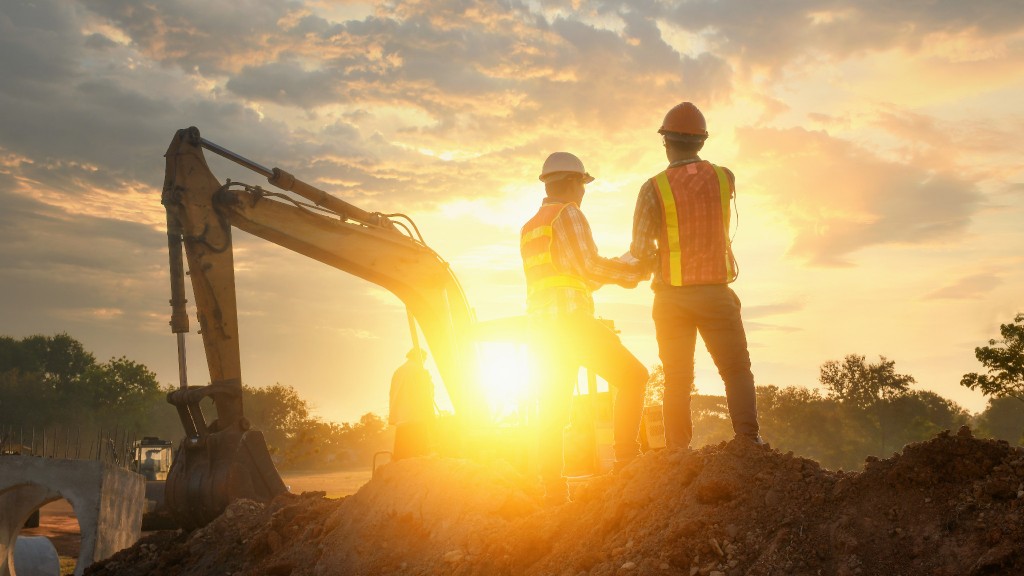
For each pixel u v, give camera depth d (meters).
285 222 15.41
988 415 130.50
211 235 15.38
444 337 15.53
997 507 4.39
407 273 15.41
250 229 15.37
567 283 6.38
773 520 5.02
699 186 5.93
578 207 6.59
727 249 5.95
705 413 55.47
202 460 14.70
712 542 4.98
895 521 4.62
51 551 24.66
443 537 7.51
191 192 15.37
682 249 5.91
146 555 13.02
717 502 5.29
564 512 6.30
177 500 14.55
